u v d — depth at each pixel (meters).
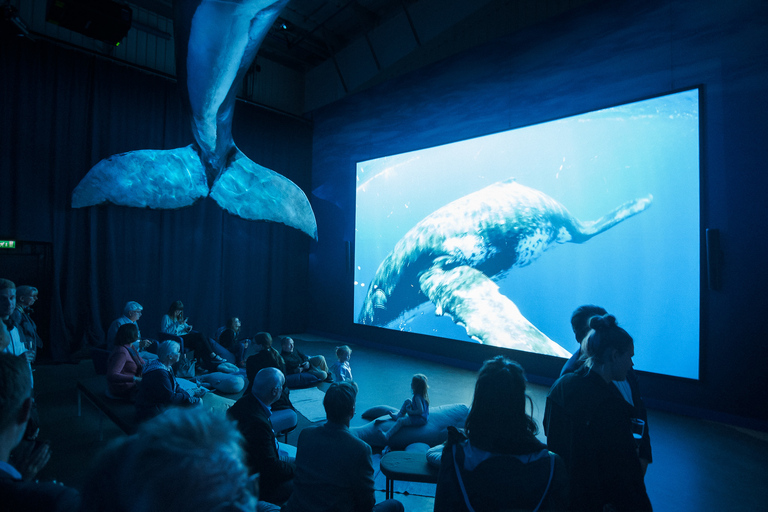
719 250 4.83
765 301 4.57
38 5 7.20
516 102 6.91
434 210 8.00
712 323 4.87
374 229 9.20
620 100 5.73
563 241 6.16
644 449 1.93
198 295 9.20
